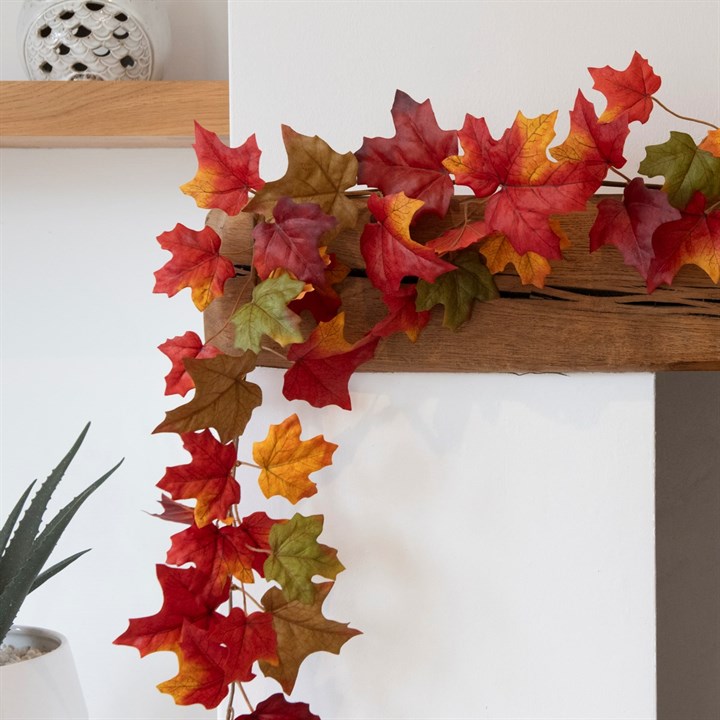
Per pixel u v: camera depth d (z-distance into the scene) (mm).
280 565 671
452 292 718
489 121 808
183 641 642
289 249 654
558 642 771
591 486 771
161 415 1090
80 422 1088
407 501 776
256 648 668
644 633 768
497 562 774
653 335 732
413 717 773
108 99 922
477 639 773
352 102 808
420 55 809
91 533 1083
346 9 810
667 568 1144
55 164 1085
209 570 691
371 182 684
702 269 722
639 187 667
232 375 656
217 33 1097
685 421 1143
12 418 1086
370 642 775
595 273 733
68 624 1079
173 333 1091
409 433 775
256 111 809
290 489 704
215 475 685
